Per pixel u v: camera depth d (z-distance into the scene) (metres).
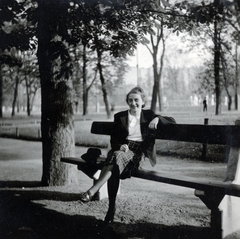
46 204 4.78
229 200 3.39
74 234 3.60
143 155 4.10
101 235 3.53
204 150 9.02
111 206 3.71
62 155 5.96
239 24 4.61
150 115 4.11
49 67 5.85
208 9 4.58
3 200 5.02
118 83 38.22
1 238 3.58
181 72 38.16
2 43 6.21
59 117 5.91
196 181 3.28
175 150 10.33
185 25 6.17
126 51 6.91
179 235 3.45
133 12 6.10
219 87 19.44
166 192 5.37
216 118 15.58
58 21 5.29
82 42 6.26
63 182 5.99
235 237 3.34
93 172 4.74
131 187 5.77
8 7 5.68
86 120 29.38
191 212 4.24
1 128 25.88
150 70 49.16
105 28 6.43
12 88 53.84
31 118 40.66
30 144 15.66
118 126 4.13
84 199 3.42
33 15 5.48
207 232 3.49
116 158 3.70
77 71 31.22
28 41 6.29
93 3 5.30
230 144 3.53
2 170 7.98
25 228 3.85
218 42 10.62
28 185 6.09
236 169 3.45
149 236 3.46
